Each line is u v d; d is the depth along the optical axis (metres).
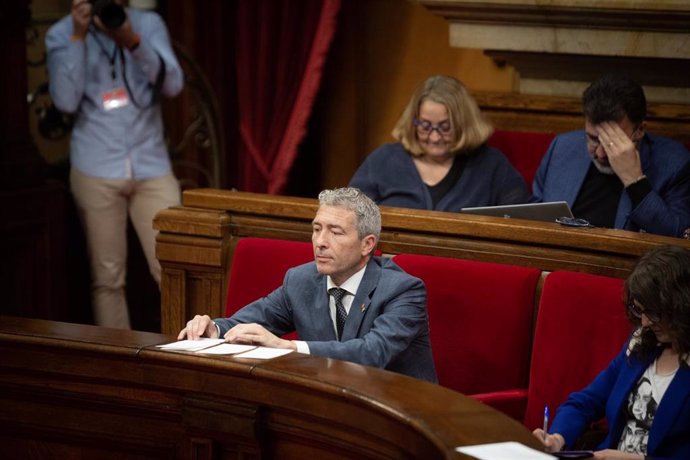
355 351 12.26
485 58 23.08
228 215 15.92
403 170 17.69
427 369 13.02
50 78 20.36
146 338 12.06
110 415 12.00
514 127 20.48
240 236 15.90
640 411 11.52
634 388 11.63
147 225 21.12
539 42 19.73
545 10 19.23
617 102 15.74
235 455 11.30
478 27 20.12
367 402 9.93
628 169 15.68
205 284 16.05
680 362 11.27
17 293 20.25
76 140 20.81
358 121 24.73
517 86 22.16
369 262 13.16
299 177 25.12
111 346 11.64
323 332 13.12
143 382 11.63
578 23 19.25
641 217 15.56
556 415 12.17
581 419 12.02
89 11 19.84
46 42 20.45
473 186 17.50
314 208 15.34
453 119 17.34
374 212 12.92
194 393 11.38
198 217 15.92
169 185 21.23
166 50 20.97
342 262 12.77
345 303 13.07
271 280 14.72
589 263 13.92
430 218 14.72
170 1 24.17
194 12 24.14
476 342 13.73
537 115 20.31
